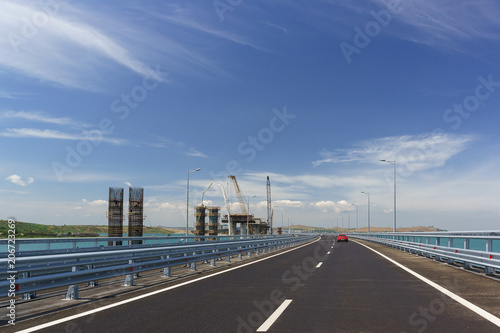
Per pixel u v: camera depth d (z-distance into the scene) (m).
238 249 21.94
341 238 58.25
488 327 6.46
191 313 7.69
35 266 8.09
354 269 15.92
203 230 86.88
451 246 17.94
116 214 49.78
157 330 6.43
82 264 9.47
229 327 6.61
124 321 7.04
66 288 10.98
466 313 7.48
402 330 6.33
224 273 14.77
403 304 8.45
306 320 7.07
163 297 9.48
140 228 52.28
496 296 9.29
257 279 12.89
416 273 14.23
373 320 7.02
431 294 9.66
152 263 12.62
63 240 16.83
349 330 6.37
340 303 8.64
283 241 36.81
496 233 12.83
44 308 8.19
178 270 15.99
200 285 11.53
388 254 25.97
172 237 24.48
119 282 12.19
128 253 11.57
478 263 13.69
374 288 10.74
